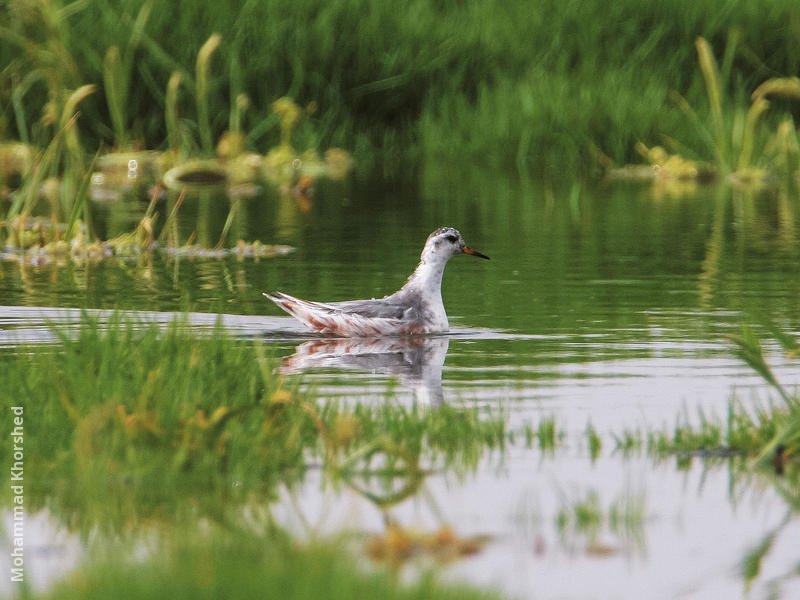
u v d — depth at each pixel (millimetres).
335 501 9336
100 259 21594
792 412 10719
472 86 37438
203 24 35938
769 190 31484
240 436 10266
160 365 11281
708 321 16016
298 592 6871
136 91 35000
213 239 23625
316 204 28859
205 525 8781
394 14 37219
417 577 7637
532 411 11766
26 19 32938
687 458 10453
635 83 36500
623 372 13336
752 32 36562
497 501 9359
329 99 36781
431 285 15828
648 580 7941
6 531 8688
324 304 15656
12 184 30844
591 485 9734
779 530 8836
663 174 33938
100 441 10000
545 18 37594
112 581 7203
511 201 29172
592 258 21125
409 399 12109
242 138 35750
